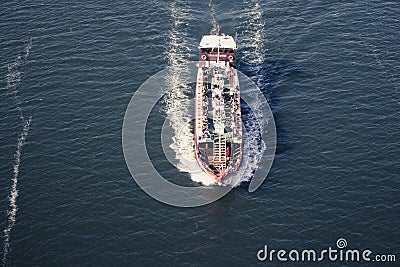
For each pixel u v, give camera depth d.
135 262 116.62
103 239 120.50
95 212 125.69
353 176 132.62
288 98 151.88
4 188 130.25
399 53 163.12
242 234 121.44
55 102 150.88
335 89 153.88
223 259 117.12
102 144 140.38
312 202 127.38
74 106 149.88
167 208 126.12
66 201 127.81
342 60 162.00
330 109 148.75
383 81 155.38
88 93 153.50
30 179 132.25
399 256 116.81
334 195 128.75
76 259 116.81
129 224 123.31
